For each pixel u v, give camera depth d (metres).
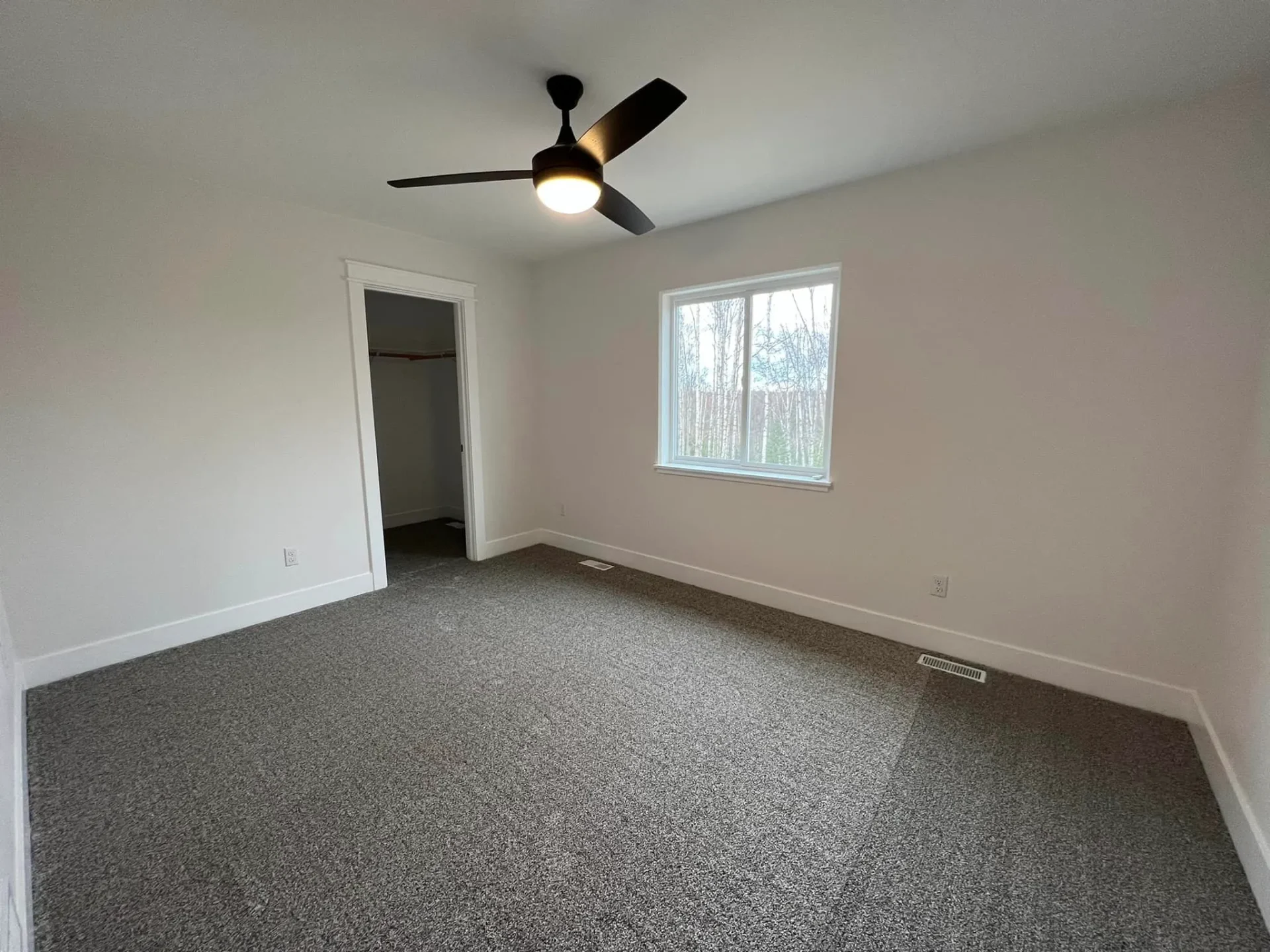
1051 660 2.40
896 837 1.58
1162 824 1.62
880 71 1.77
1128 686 2.23
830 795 1.74
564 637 2.87
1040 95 1.91
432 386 5.59
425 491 5.65
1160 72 1.76
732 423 3.44
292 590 3.19
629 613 3.20
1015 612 2.47
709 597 3.45
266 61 1.71
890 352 2.67
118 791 1.75
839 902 1.37
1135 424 2.11
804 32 1.57
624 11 1.49
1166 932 1.29
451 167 2.51
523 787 1.78
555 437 4.43
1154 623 2.16
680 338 3.63
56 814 1.64
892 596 2.82
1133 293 2.07
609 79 1.82
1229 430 1.93
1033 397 2.32
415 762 1.89
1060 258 2.20
